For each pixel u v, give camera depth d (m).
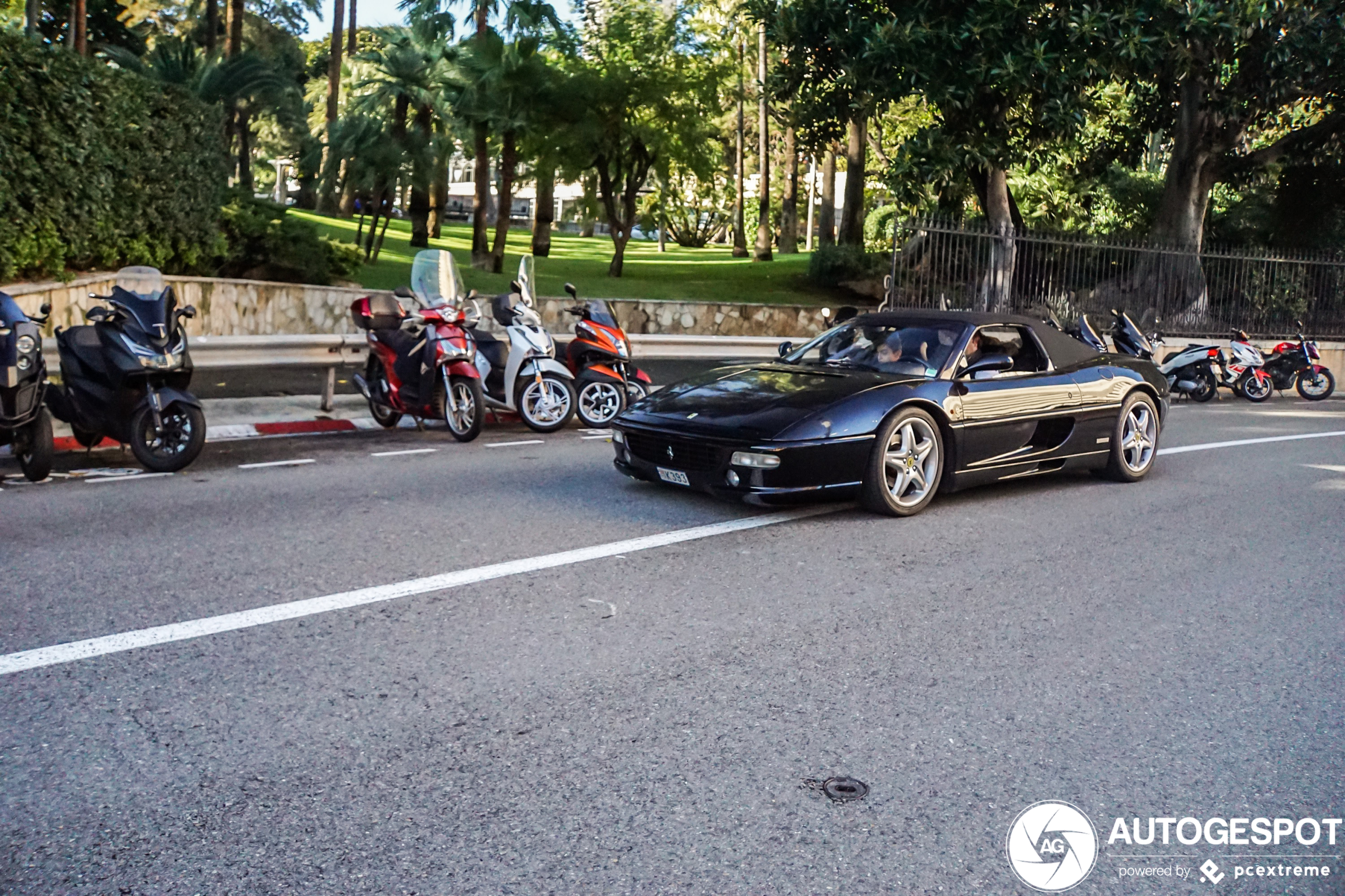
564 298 21.28
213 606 4.84
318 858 2.84
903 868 2.87
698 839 2.98
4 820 3.00
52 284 12.41
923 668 4.32
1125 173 29.64
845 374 7.42
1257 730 3.81
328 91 47.78
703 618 4.86
